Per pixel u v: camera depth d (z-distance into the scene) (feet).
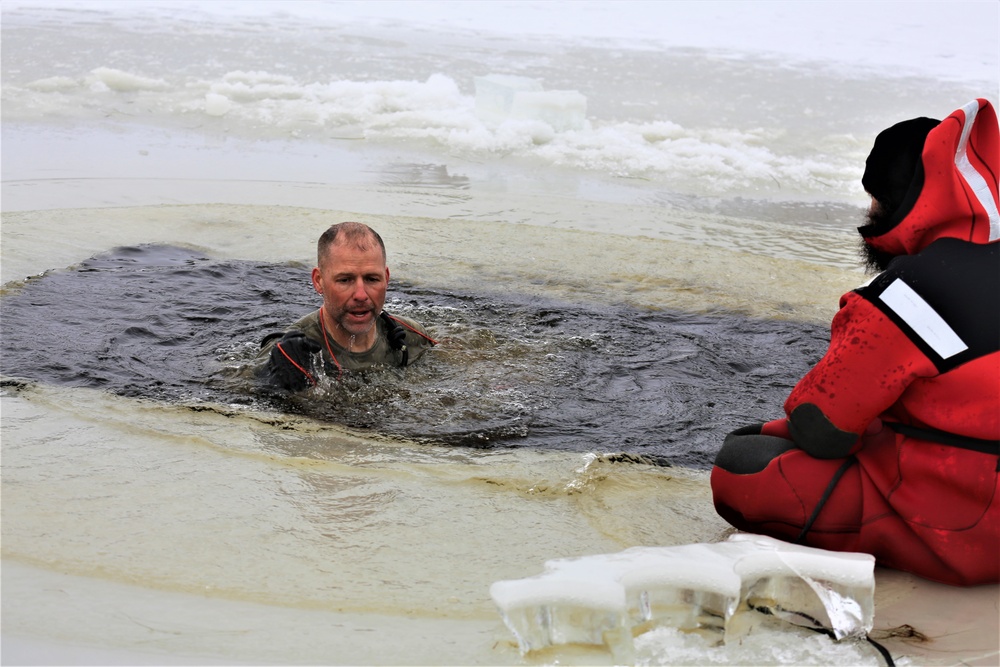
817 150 36.04
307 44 50.31
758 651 8.89
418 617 9.27
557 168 32.35
